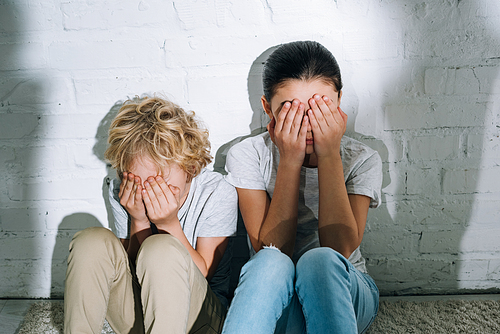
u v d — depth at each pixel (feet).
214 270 3.71
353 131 4.15
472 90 4.02
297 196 3.47
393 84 4.03
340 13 3.88
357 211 3.53
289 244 3.42
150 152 3.23
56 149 4.24
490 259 4.44
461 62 3.96
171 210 3.31
